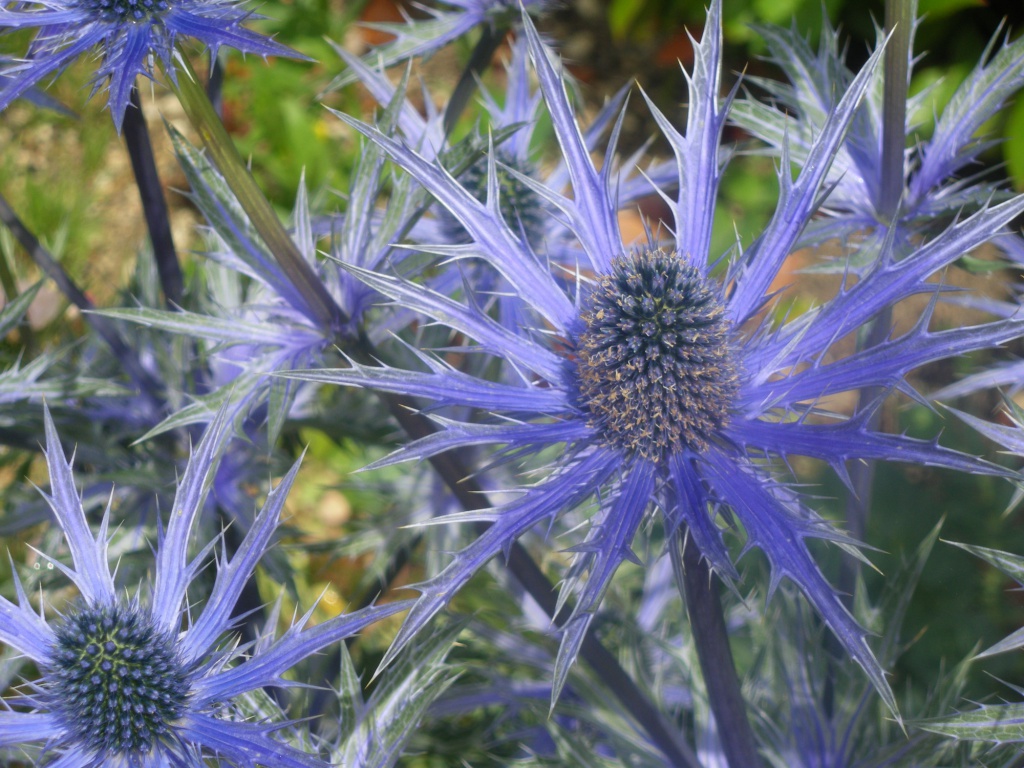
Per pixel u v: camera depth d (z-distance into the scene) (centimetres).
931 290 16
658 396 17
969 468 15
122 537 24
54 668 17
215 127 18
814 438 16
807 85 23
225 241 20
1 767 20
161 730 17
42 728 17
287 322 20
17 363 22
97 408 25
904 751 20
